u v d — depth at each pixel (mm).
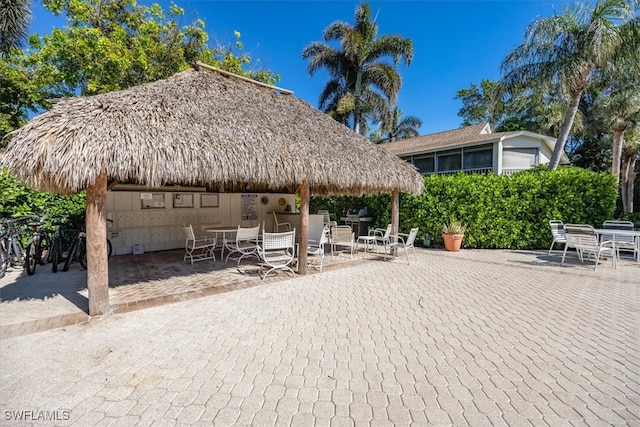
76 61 13367
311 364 3119
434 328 4035
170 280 6250
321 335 3797
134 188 9461
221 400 2541
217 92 6625
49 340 3545
